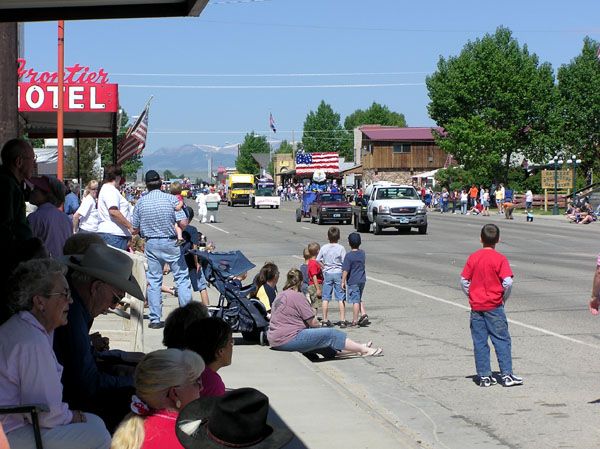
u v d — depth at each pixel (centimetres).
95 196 1324
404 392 966
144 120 2842
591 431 795
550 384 983
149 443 405
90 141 5075
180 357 423
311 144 16738
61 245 855
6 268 547
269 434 310
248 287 1338
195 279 1443
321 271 1467
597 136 7650
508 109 7300
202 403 333
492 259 977
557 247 3120
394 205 3872
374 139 10150
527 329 1334
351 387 995
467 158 7219
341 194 5000
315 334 1141
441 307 1603
